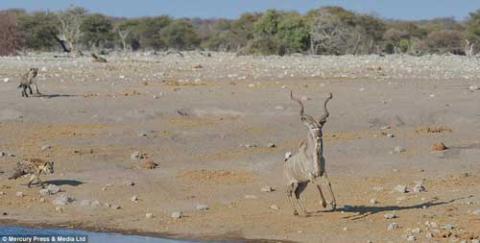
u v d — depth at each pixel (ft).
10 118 251.80
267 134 233.35
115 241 143.13
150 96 287.48
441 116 251.80
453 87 319.06
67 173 192.24
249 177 188.44
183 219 157.58
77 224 155.63
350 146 216.54
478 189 173.88
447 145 216.95
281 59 579.07
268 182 184.14
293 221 153.17
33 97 283.38
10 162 201.87
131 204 168.45
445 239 138.72
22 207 166.71
